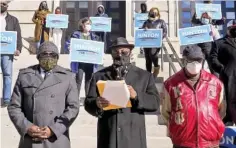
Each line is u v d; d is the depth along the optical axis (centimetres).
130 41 1520
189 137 486
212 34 1088
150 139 787
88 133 822
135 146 508
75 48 919
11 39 944
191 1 1655
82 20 988
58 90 499
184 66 507
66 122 486
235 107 683
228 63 706
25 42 1514
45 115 488
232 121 707
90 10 1727
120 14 1730
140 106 505
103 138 518
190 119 486
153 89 530
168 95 506
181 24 1639
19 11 1559
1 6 970
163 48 1180
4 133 820
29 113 495
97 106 500
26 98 498
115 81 491
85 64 950
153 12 1134
